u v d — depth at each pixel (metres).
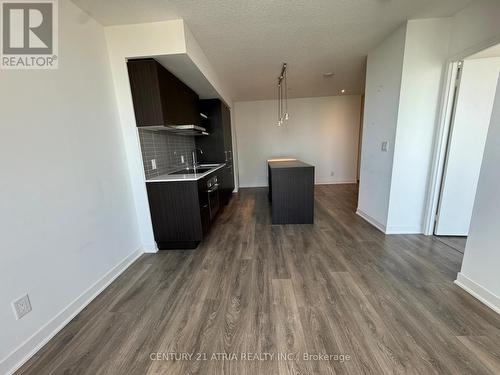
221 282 1.93
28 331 1.30
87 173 1.82
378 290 1.73
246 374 1.12
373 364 1.15
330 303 1.61
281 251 2.44
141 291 1.86
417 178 2.62
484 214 1.52
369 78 3.00
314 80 4.22
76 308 1.63
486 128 2.32
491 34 1.86
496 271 1.47
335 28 2.33
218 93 3.77
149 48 2.10
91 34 1.92
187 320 1.51
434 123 2.46
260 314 1.53
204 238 2.89
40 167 1.41
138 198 2.48
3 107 1.23
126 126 2.30
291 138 6.06
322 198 4.71
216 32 2.29
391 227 2.77
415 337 1.30
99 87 2.00
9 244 1.22
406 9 2.05
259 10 1.96
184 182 2.44
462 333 1.32
